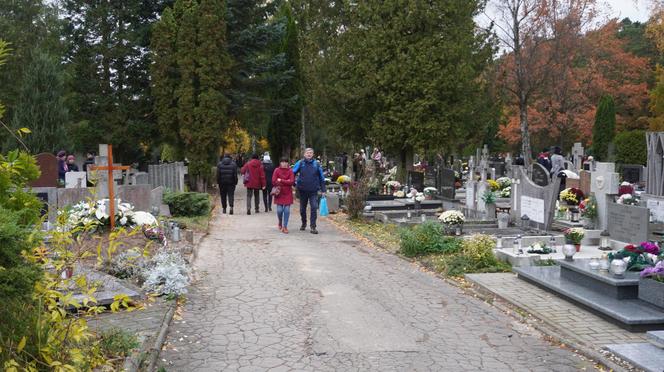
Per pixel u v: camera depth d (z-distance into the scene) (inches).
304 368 236.4
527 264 431.2
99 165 500.1
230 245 533.6
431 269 434.3
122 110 1122.0
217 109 1106.1
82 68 1109.7
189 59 1096.8
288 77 1235.2
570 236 475.5
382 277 406.9
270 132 1343.5
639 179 1144.2
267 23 1365.7
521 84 1339.8
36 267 175.5
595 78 1728.6
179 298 339.0
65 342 186.2
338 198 832.3
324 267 436.1
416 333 283.0
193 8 1098.7
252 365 239.1
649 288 302.2
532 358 251.3
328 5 1432.1
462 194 1031.0
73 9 1123.3
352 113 1189.1
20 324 166.1
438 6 1079.6
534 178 764.0
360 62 1109.1
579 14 1298.0
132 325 279.9
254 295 351.3
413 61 1072.2
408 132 1093.1
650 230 519.2
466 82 1087.0
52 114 1096.8
